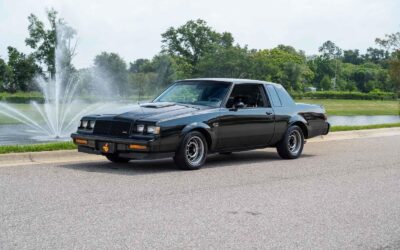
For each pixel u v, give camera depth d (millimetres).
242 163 10328
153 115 8852
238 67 96438
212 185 7789
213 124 9383
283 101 11055
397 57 59688
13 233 5062
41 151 10133
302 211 6258
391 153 12281
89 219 5633
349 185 8062
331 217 6008
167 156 8828
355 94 117375
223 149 9797
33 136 19875
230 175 8758
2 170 8562
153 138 8516
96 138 8938
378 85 163250
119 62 86688
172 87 10562
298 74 121812
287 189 7625
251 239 5074
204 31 109000
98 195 6824
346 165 10242
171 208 6242
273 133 10617
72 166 9227
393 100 115938
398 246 4965
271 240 5062
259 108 10383
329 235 5281
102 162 9922
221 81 10164
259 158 11203
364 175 9047
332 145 13969
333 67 176500
